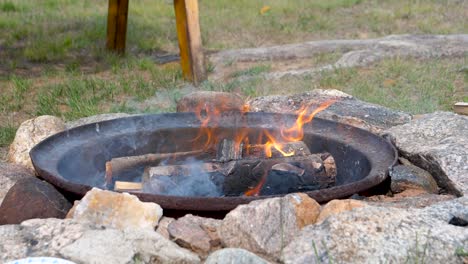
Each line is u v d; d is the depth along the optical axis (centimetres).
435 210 286
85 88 707
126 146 398
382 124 438
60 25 1134
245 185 349
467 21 1165
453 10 1256
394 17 1213
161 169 347
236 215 267
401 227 263
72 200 329
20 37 1049
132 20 1168
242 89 704
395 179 350
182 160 390
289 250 255
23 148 420
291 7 1298
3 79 789
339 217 267
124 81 736
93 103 645
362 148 368
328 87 702
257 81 735
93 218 280
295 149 378
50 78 791
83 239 259
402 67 775
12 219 302
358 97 646
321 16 1225
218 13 1236
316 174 351
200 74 738
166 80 746
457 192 335
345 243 254
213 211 289
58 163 344
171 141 410
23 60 898
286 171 349
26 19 1191
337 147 381
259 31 1105
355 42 955
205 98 509
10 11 1274
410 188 348
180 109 514
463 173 344
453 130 396
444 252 253
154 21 1177
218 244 274
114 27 911
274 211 271
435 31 1077
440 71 759
